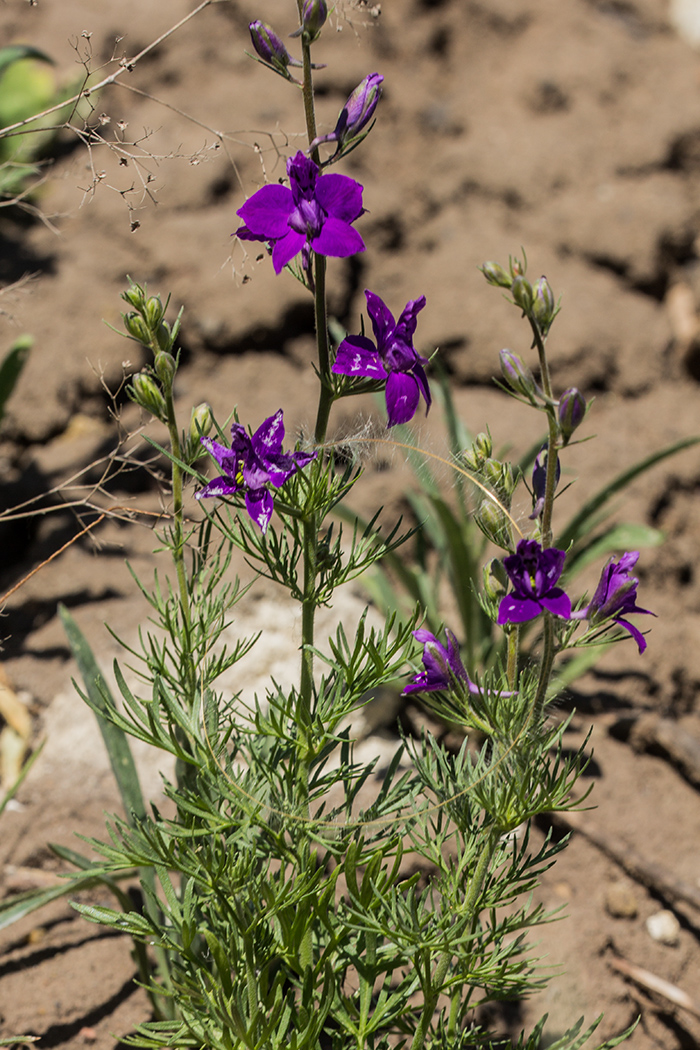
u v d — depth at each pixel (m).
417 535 1.08
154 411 0.74
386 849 0.73
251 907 0.75
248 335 1.35
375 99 0.71
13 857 0.89
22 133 0.79
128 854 0.73
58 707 0.96
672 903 0.90
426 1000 0.74
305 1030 0.73
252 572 1.02
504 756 0.71
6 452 1.24
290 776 0.75
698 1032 0.86
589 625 0.72
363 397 1.32
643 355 1.43
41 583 1.08
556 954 0.87
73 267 1.40
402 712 0.98
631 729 1.00
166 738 0.74
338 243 0.71
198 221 1.45
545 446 0.73
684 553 1.24
